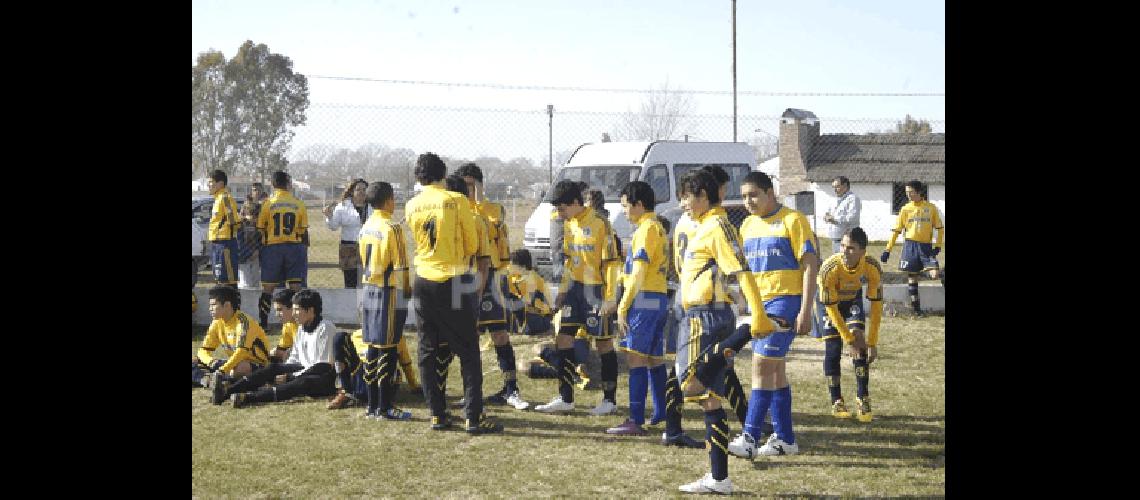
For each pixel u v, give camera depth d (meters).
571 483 5.14
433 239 6.05
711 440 4.91
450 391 7.53
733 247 4.80
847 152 32.22
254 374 7.00
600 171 14.62
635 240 5.90
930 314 11.50
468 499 4.89
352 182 11.63
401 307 6.61
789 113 32.12
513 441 6.02
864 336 6.42
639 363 6.13
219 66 28.88
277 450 5.79
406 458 5.63
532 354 8.72
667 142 14.68
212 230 10.52
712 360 4.86
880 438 6.03
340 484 5.13
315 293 7.11
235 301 7.31
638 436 6.12
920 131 32.66
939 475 5.21
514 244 18.08
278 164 11.81
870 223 31.39
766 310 5.36
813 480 5.16
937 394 7.29
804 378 7.93
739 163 15.44
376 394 6.58
